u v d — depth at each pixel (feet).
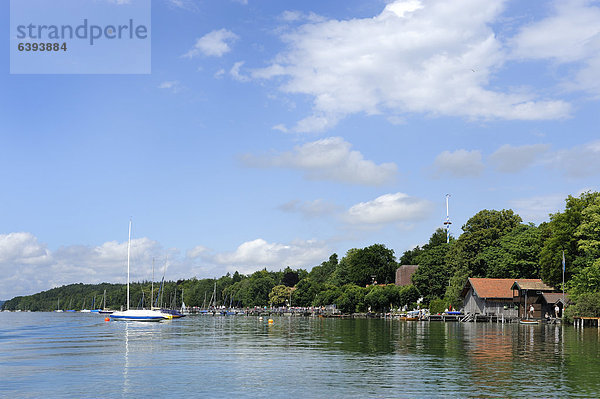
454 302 422.41
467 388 95.04
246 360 136.98
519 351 153.69
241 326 339.57
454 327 297.53
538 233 391.04
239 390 94.73
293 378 106.83
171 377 108.99
